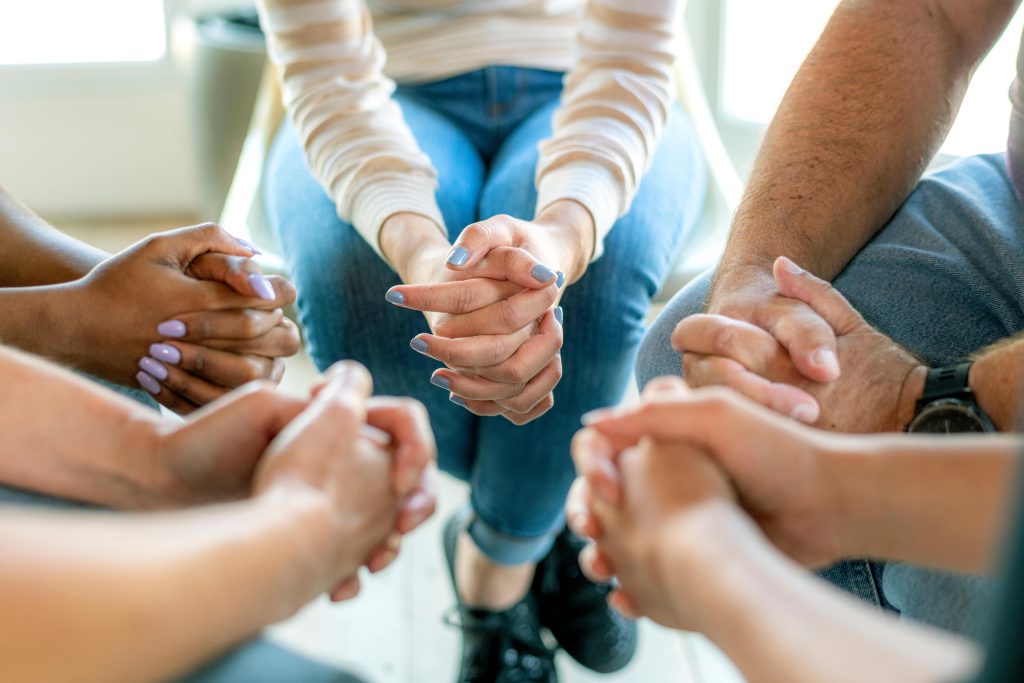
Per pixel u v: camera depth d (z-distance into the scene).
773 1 2.02
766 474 0.66
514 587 1.25
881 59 0.98
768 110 2.09
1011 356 0.81
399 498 0.69
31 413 0.74
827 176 0.96
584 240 1.05
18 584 0.45
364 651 1.28
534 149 1.20
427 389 1.14
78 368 0.91
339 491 0.65
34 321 0.90
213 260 0.92
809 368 0.83
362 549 0.67
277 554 0.59
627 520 0.64
